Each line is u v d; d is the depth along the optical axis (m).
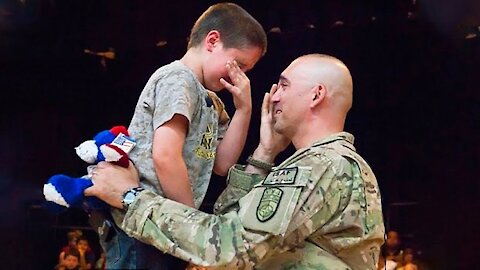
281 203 3.09
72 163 11.35
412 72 10.12
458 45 9.50
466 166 10.79
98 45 10.10
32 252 11.05
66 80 10.75
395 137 10.93
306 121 3.49
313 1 9.30
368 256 3.29
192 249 3.06
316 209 3.12
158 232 3.12
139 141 3.38
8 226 11.13
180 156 3.26
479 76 9.86
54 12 9.67
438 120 10.67
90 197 3.30
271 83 9.36
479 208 10.76
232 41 3.59
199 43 3.63
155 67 10.26
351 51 9.73
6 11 9.36
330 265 3.18
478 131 10.57
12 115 11.13
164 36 9.83
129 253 3.35
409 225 11.16
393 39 9.77
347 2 9.32
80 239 10.42
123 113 10.98
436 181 10.99
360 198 3.23
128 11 9.76
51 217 11.04
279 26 9.41
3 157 11.22
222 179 9.45
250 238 3.06
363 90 10.44
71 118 11.19
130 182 3.27
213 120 3.52
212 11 3.66
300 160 3.27
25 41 9.92
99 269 9.98
